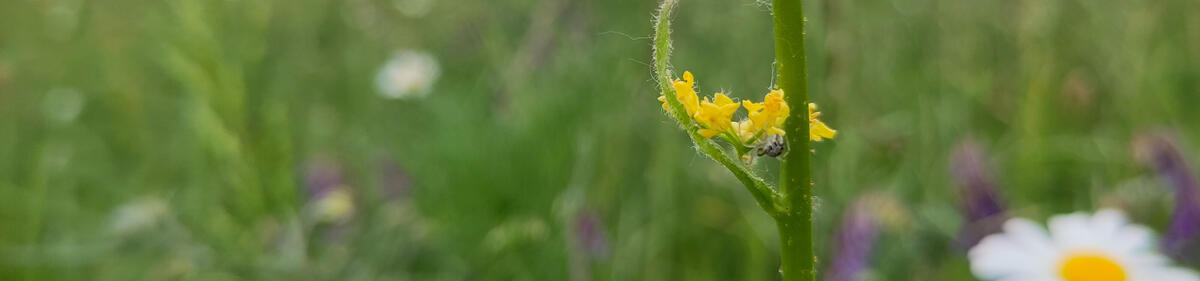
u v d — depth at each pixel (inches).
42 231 19.6
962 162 17.0
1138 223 17.4
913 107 20.2
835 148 18.0
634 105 18.9
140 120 23.5
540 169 18.9
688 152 19.0
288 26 22.9
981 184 16.8
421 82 23.8
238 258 17.8
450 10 24.9
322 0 24.9
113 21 25.0
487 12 23.4
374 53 25.3
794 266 10.2
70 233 19.2
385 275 17.5
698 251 18.4
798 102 10.0
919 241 16.7
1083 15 21.7
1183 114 20.4
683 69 19.6
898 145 19.5
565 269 17.3
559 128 19.3
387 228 17.9
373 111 23.7
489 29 22.6
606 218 17.6
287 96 21.9
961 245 16.7
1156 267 15.3
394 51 25.0
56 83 24.6
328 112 22.8
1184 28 21.4
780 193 10.1
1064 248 15.5
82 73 24.8
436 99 22.3
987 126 21.4
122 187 21.1
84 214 20.0
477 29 23.5
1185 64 21.1
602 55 20.1
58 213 20.1
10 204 20.2
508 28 22.9
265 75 20.6
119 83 24.0
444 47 24.4
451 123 20.7
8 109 23.2
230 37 20.0
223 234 18.8
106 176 21.4
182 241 18.2
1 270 18.4
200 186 20.5
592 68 20.1
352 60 24.7
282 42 22.3
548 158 18.8
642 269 17.3
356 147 21.9
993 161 18.1
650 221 17.9
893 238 16.3
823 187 17.9
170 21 20.9
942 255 16.8
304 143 21.5
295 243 18.0
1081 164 19.9
